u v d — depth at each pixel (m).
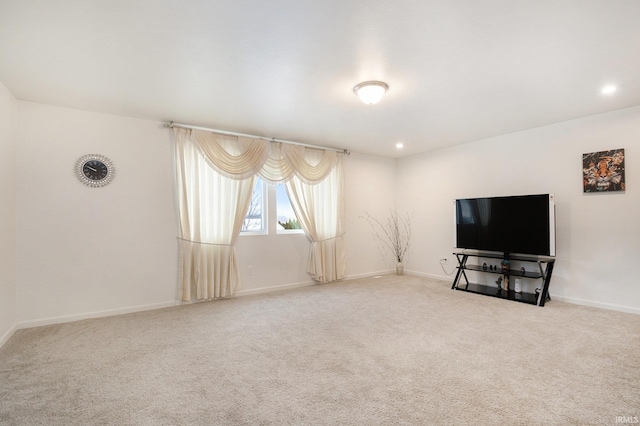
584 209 3.75
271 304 3.84
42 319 3.11
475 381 2.01
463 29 1.97
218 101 3.15
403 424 1.60
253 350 2.52
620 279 3.49
